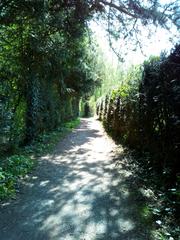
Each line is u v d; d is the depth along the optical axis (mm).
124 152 5066
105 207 2590
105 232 2117
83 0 4230
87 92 13023
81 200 2760
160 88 3344
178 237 2043
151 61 3984
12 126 4527
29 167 3951
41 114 6824
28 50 5027
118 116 6570
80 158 4801
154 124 3656
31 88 5719
